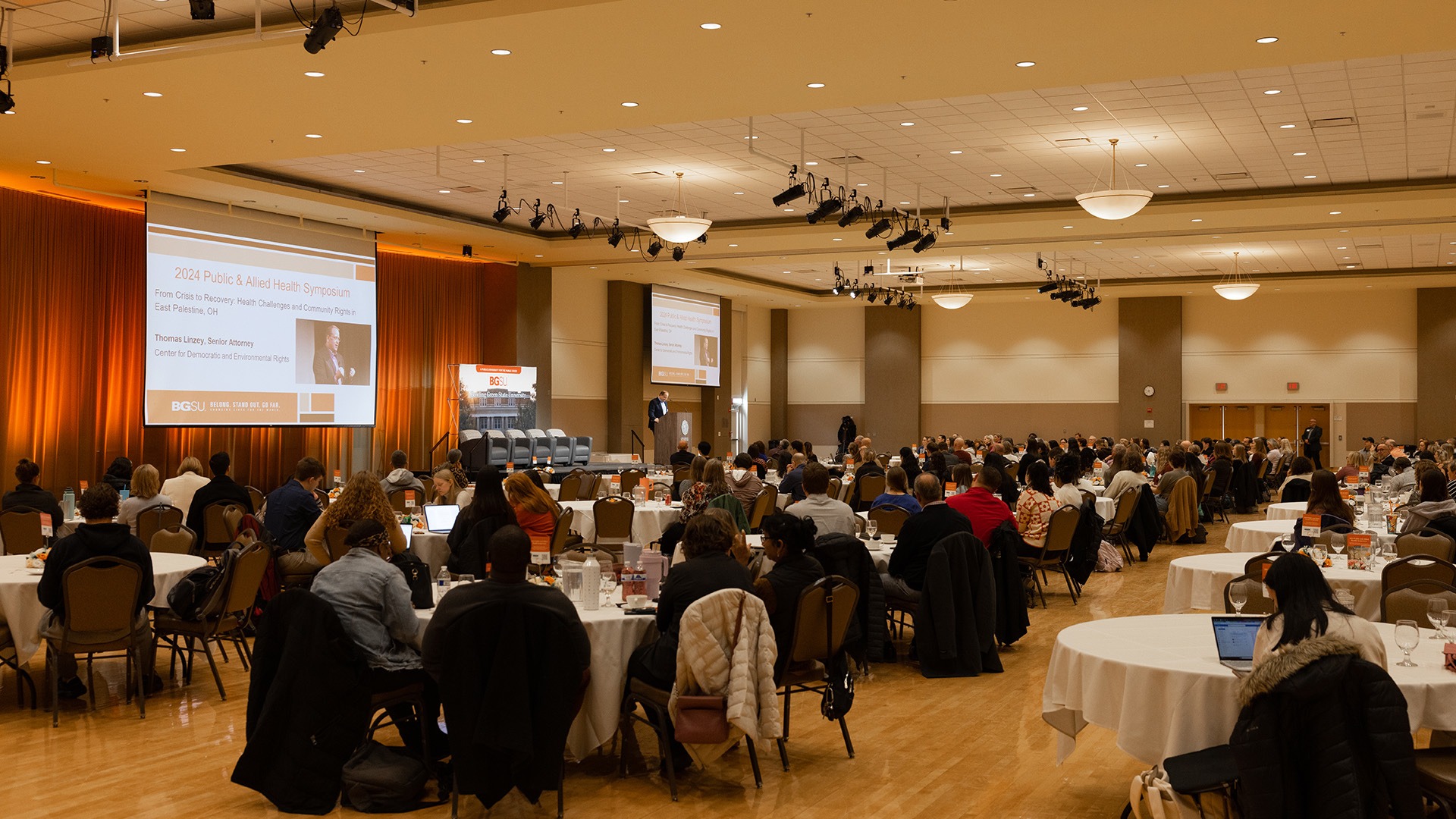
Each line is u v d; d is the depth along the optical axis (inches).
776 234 673.6
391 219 620.4
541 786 168.2
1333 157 502.0
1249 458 737.6
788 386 1160.8
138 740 215.5
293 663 176.4
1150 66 328.8
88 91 358.3
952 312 1106.7
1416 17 286.5
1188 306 1024.9
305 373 617.9
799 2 274.8
